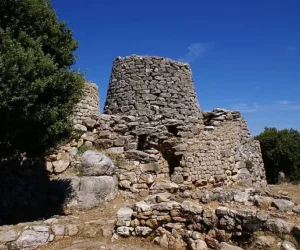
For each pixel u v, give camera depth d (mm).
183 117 15117
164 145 14195
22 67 7383
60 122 8594
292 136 33812
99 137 13219
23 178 11000
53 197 10445
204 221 6914
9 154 8938
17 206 10016
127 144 13391
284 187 20531
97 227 8406
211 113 16750
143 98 14820
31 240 7332
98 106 15055
